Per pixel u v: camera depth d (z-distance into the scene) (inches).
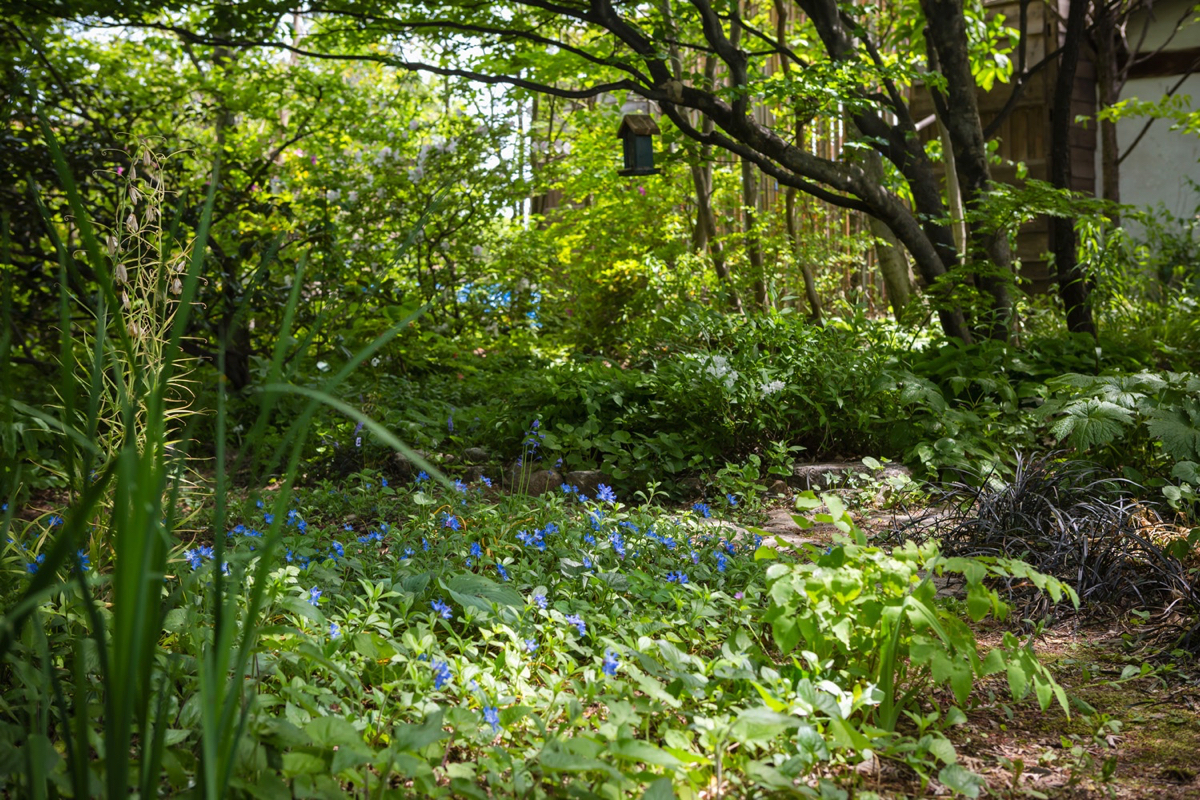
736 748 84.4
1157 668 109.5
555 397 239.0
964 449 202.5
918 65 324.8
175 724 81.9
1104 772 84.7
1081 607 129.2
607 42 322.3
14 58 250.1
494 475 219.6
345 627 103.2
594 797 70.3
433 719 70.4
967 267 265.4
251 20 266.8
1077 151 486.6
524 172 398.3
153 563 60.9
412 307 315.6
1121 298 343.3
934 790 82.8
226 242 284.2
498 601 111.9
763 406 225.8
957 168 288.0
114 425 105.2
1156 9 482.0
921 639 88.7
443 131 375.9
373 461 231.3
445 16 293.4
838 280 425.4
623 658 105.6
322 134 360.8
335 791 67.9
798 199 419.5
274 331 301.4
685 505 204.7
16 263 251.8
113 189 247.0
